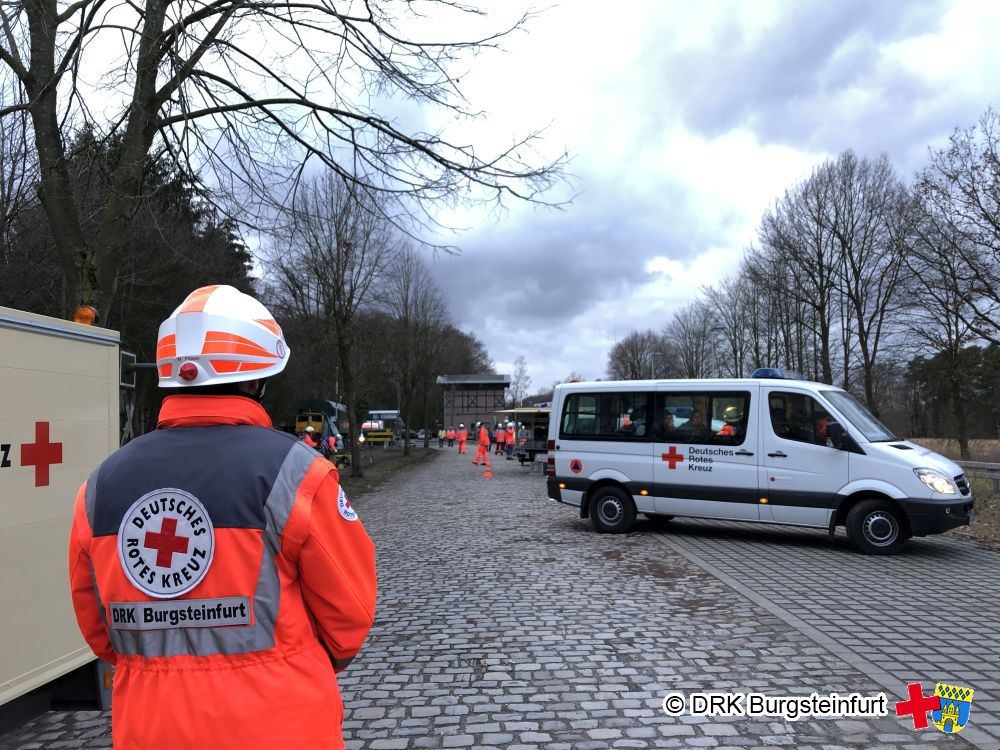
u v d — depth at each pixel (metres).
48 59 6.68
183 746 1.51
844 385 31.69
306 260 18.66
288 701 1.57
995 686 4.27
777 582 7.20
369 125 7.32
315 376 26.75
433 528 11.78
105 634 1.75
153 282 16.59
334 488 1.72
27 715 3.62
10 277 11.34
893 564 8.10
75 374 3.77
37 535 3.44
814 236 30.44
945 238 20.06
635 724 3.86
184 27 6.26
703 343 62.44
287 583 1.63
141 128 6.82
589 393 10.91
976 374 25.23
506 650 5.19
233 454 1.64
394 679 4.62
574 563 8.44
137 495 1.62
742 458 9.55
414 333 35.78
